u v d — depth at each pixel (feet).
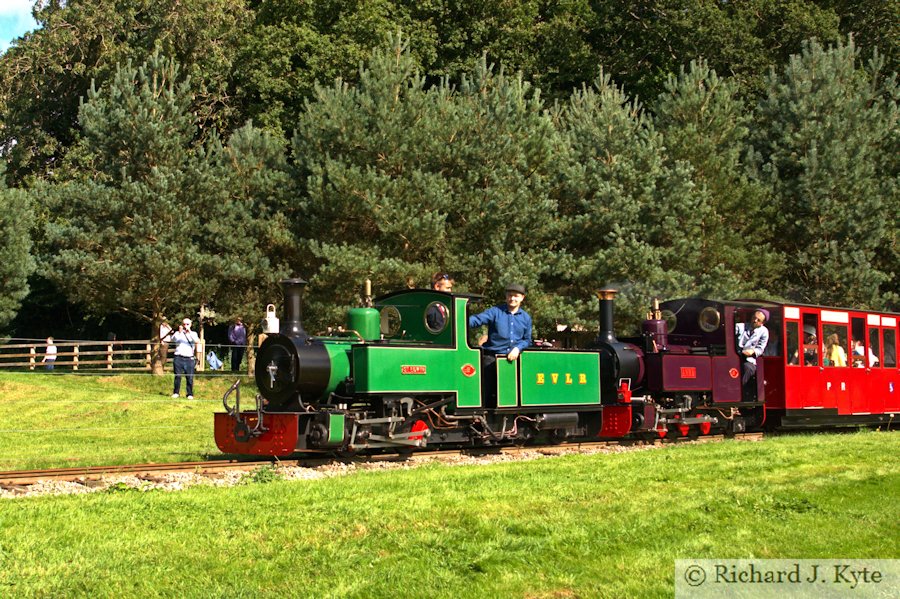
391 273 80.12
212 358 100.07
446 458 43.42
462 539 24.04
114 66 122.62
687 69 133.49
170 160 89.76
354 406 42.52
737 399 57.52
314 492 30.89
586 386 50.60
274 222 87.51
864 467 36.73
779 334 59.16
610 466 37.65
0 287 109.81
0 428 61.31
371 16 127.34
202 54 124.06
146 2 123.03
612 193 83.66
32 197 111.96
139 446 51.06
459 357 44.01
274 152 93.86
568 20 141.18
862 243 92.73
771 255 91.76
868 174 94.84
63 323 138.41
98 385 81.76
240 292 92.27
